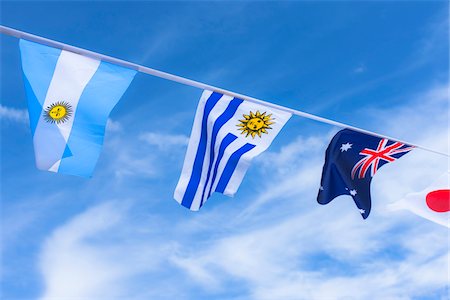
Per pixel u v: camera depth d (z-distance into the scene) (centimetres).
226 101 642
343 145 731
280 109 658
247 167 647
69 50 554
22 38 537
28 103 525
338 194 712
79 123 541
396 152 745
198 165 635
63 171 525
